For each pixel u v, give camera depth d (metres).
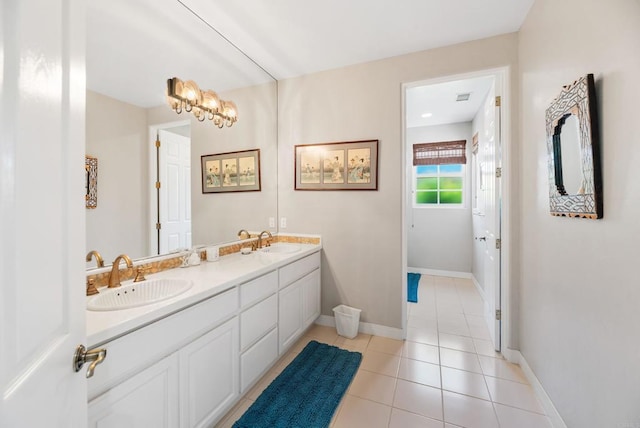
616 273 1.02
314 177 2.80
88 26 1.42
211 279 1.59
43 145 0.54
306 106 2.82
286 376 1.96
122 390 1.02
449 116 4.20
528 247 1.92
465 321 2.91
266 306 1.92
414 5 1.82
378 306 2.60
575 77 1.28
